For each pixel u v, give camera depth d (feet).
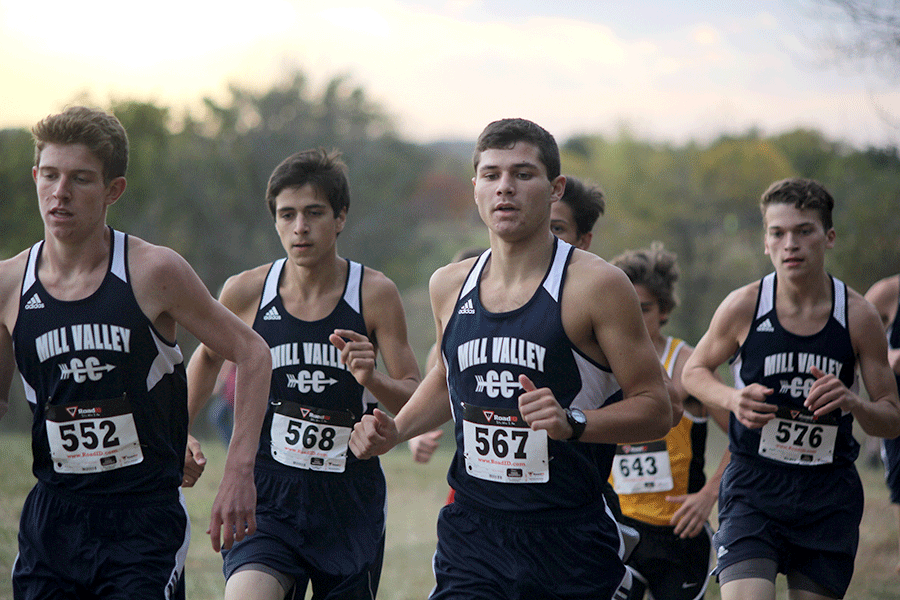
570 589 34.58
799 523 46.19
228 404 106.63
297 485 45.73
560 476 34.71
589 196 52.11
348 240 438.81
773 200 47.91
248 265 407.03
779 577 76.74
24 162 306.96
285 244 46.91
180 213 404.36
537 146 34.63
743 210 406.41
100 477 34.88
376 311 47.70
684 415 53.83
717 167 405.59
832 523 46.11
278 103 441.27
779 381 47.80
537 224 34.71
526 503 34.91
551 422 31.89
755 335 48.52
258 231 419.54
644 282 54.70
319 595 46.26
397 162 458.91
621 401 34.19
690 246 401.29
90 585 34.76
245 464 34.58
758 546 45.55
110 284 34.37
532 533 34.81
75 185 33.58
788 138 438.40
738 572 44.91
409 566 79.10
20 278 35.17
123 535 34.94
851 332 47.03
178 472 36.55
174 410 36.11
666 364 54.70
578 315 34.12
